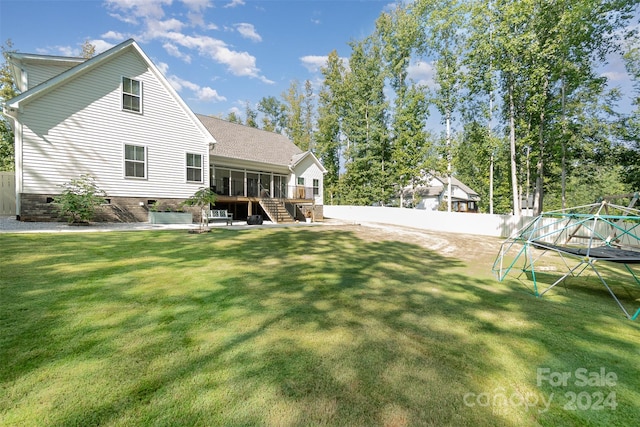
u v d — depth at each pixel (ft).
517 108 56.80
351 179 88.48
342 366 7.94
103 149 37.17
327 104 103.35
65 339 8.67
